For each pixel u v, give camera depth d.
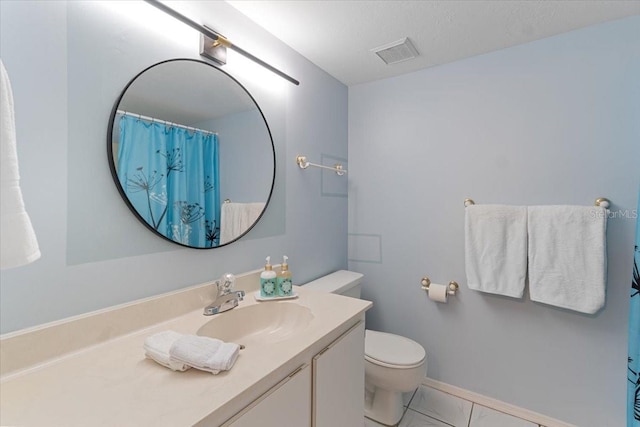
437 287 1.83
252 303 1.20
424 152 1.94
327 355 0.96
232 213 1.29
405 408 1.72
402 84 2.02
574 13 1.35
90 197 0.85
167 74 1.04
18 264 0.48
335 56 1.75
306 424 0.87
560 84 1.52
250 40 1.38
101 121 0.87
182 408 0.58
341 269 2.16
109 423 0.54
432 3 1.28
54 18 0.78
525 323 1.63
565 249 1.45
